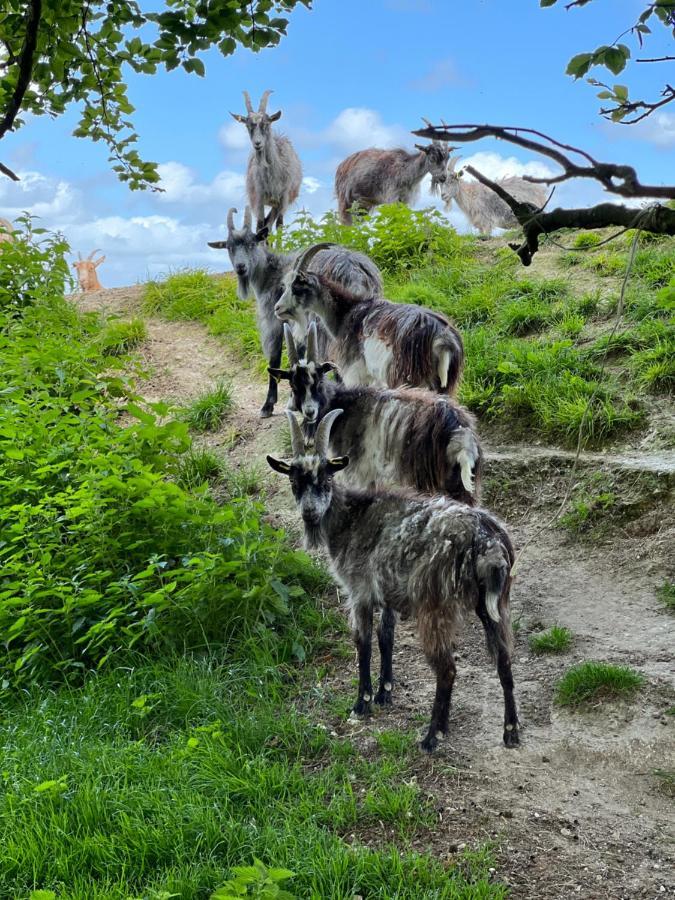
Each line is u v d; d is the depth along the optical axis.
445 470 5.68
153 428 7.22
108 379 8.95
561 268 10.83
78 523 6.36
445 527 4.49
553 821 3.99
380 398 6.07
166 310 13.00
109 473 6.76
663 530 6.33
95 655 5.63
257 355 10.90
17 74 3.76
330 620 6.05
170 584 5.43
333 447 6.24
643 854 3.77
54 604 5.92
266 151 14.69
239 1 3.50
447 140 1.64
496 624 4.43
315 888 3.50
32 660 5.59
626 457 7.05
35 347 9.02
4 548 6.20
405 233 12.48
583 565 6.33
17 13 3.67
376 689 5.27
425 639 4.52
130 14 3.75
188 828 3.85
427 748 4.53
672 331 8.12
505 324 9.52
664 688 4.88
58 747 4.57
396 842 3.88
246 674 5.46
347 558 4.88
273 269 9.57
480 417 8.14
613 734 4.62
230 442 8.94
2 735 4.77
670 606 5.72
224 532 6.51
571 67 1.90
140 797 4.06
